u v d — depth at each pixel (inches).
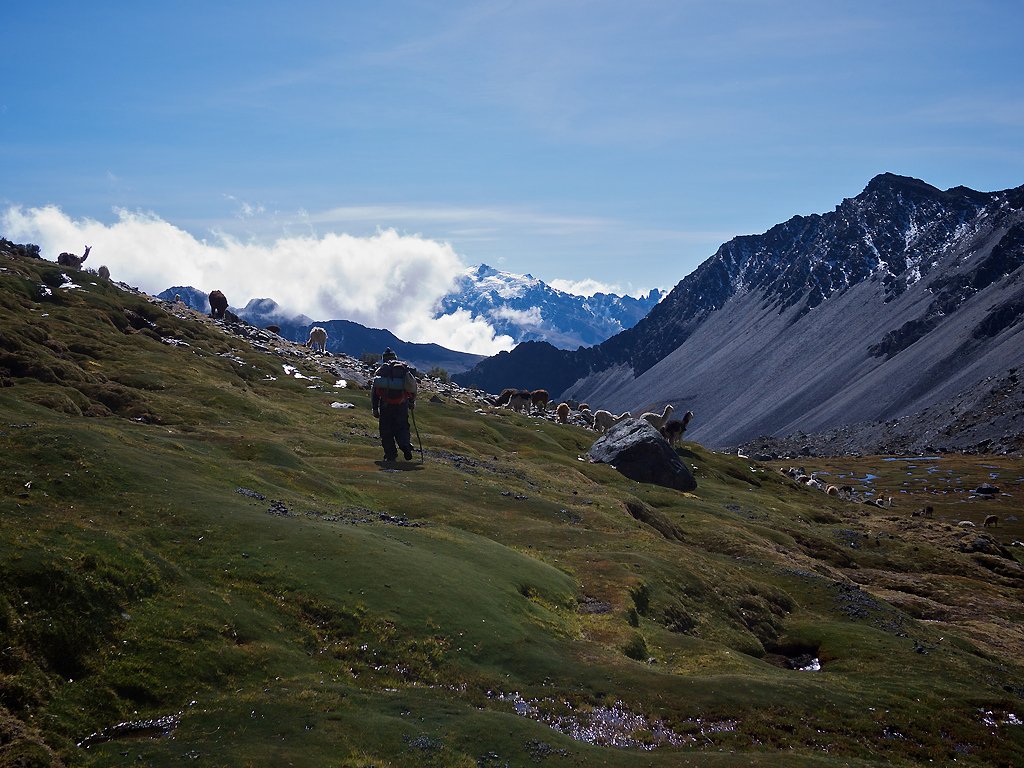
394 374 1680.6
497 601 956.6
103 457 1007.0
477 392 4013.3
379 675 764.6
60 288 2576.3
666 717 802.2
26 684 593.0
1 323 1888.5
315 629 802.2
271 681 700.0
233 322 3363.7
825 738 812.6
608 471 2423.7
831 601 1533.0
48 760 539.8
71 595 675.4
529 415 3563.0
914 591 1972.2
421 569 958.4
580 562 1288.1
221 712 639.1
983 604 1900.8
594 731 754.2
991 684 1138.7
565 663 866.8
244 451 1373.0
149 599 736.3
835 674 1081.4
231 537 920.3
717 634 1218.6
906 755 808.9
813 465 6737.2
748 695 868.0
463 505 1449.3
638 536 1518.2
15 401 1325.0
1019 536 3737.7
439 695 752.3
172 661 675.4
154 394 1829.5
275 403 2197.3
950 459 6889.8
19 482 884.6
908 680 1036.5
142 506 931.3
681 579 1337.4
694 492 2591.0
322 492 1293.1
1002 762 832.9
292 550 923.4
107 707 614.5
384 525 1152.8
